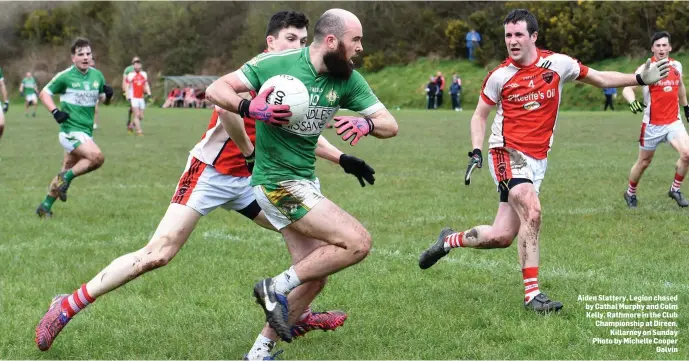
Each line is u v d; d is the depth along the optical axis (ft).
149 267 23.71
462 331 25.34
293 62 21.27
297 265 21.53
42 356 23.88
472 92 230.48
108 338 25.27
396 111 200.44
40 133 123.13
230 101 20.83
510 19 28.66
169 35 313.73
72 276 33.09
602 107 201.77
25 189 61.36
